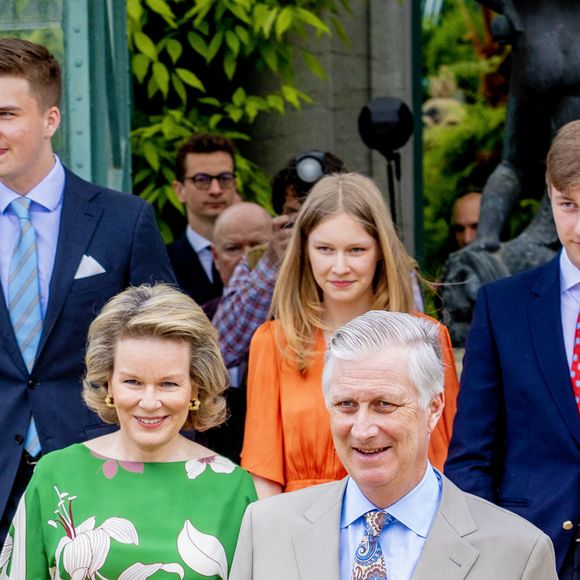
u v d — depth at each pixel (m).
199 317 7.82
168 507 7.71
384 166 17.75
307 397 8.85
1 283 9.21
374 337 6.47
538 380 8.40
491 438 8.59
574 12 12.73
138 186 16.53
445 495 6.64
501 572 6.42
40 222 9.33
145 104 16.83
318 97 17.41
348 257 8.88
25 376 9.12
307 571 6.59
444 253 18.41
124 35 12.28
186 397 7.74
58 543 7.66
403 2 17.78
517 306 8.62
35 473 7.88
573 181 7.94
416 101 18.02
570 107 12.79
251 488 7.91
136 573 7.54
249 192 16.84
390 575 6.52
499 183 13.49
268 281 10.61
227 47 16.59
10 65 8.98
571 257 8.20
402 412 6.41
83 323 9.19
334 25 17.03
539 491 8.32
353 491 6.73
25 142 9.05
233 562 6.87
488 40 18.56
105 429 9.20
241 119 17.25
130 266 9.37
